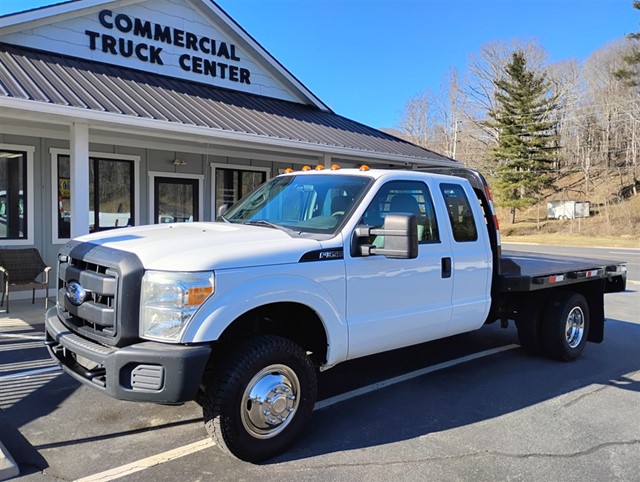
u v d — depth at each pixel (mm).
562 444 3723
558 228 40281
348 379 5082
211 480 3150
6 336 6305
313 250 3623
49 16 9023
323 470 3297
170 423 3967
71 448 3535
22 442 3609
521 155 42688
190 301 3045
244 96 11859
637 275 15125
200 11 11234
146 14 10422
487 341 6680
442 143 61656
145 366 3010
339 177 4441
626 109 49500
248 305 3250
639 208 41625
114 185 10227
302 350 3598
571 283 5715
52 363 5305
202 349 3029
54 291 9328
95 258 3359
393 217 3580
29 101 6281
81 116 6785
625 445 3721
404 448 3621
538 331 5793
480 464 3408
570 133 55531
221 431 3225
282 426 3479
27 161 8977
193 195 11430
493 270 5176
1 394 4473
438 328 4543
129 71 10008
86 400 4383
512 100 43531
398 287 4152
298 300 3506
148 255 3207
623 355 6223
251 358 3297
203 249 3295
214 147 11047
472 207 4977
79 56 9531
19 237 8992
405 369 5434
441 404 4461
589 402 4574
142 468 3277
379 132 13445
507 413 4285
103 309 3209
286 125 10266
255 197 4941
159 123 7578
